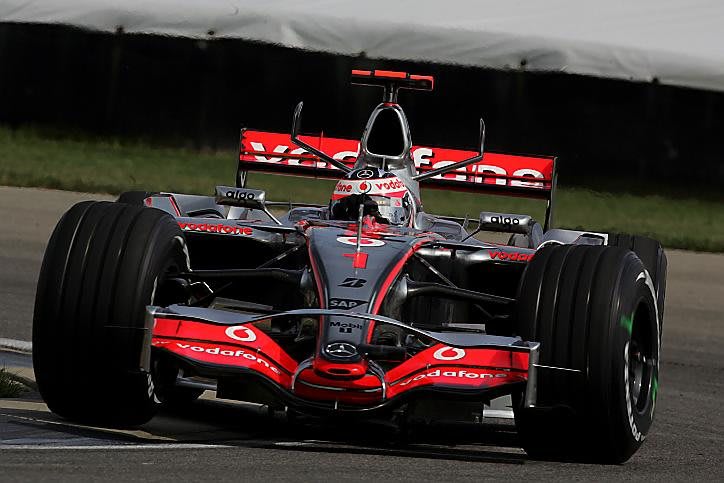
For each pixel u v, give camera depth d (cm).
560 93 9281
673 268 6094
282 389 2056
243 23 9250
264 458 1969
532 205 8062
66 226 2170
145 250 2145
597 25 9312
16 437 2023
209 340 2084
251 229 2586
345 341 2048
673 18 9481
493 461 2131
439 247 2605
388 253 2331
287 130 9425
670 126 9288
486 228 2966
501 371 2042
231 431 2309
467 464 2066
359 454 2083
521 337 2139
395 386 2044
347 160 3350
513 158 3303
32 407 2377
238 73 9388
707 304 5125
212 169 8519
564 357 2098
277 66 9375
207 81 9406
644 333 2291
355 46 9225
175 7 9294
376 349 2055
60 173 7631
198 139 9419
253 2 9406
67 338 2102
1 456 1827
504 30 9175
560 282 2147
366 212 2614
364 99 9419
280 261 2619
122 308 2105
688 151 9300
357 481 1795
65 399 2164
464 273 2611
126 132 9419
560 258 2186
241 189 2902
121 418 2209
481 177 3312
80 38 9406
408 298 2283
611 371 2086
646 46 9112
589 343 2088
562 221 7506
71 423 2230
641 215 8175
